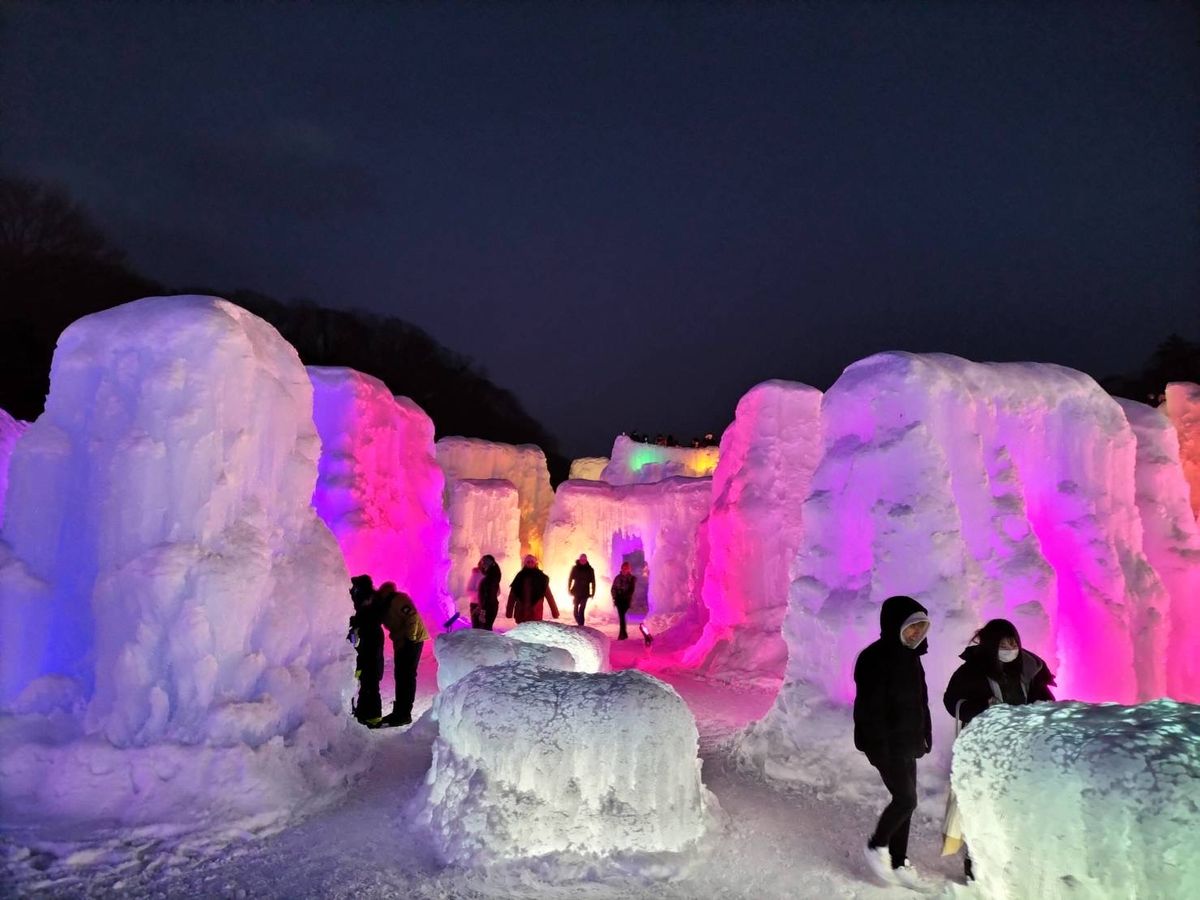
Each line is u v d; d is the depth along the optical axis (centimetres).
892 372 744
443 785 588
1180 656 823
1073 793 376
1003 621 530
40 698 604
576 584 1803
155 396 635
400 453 1442
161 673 603
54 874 494
